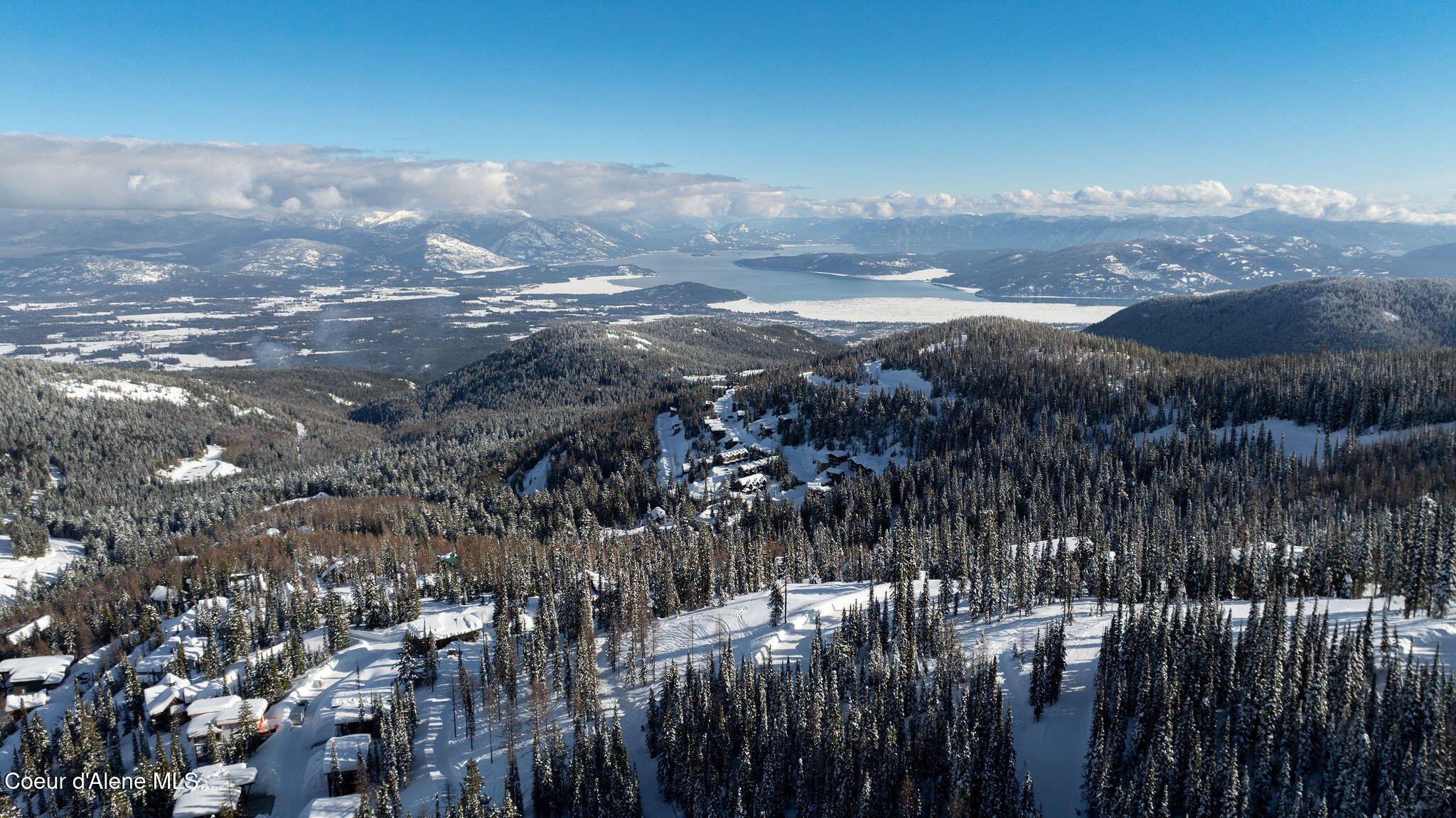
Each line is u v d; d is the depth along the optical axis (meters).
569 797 90.00
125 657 134.75
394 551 179.12
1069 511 178.25
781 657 110.69
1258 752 71.62
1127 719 82.25
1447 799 60.91
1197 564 121.12
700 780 84.88
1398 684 70.50
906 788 77.94
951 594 124.19
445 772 97.38
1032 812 73.88
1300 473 190.62
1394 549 104.75
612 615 128.62
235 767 97.31
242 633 132.50
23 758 102.19
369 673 122.75
